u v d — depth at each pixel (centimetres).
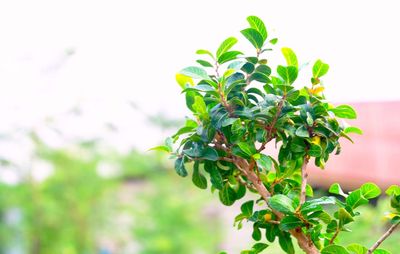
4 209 580
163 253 588
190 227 605
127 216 642
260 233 162
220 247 590
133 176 671
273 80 161
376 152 297
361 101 331
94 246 620
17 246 594
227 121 154
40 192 584
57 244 600
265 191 158
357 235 226
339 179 290
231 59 157
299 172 166
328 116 157
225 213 622
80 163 602
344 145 311
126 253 627
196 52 156
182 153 159
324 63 156
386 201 228
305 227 155
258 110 154
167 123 605
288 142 158
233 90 158
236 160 159
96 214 613
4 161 547
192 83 166
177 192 624
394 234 227
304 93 160
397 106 309
